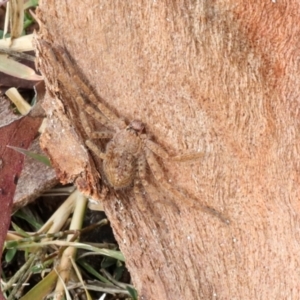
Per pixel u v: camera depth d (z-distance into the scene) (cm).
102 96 27
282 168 25
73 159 27
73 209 31
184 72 25
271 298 27
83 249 31
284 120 25
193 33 25
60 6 26
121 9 25
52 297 30
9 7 30
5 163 29
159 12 25
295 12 24
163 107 26
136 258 28
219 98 25
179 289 27
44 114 29
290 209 26
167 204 27
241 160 26
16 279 30
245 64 25
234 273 27
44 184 31
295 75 25
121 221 28
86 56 26
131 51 25
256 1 24
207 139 26
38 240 30
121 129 27
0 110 31
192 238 27
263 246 26
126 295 31
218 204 26
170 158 26
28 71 30
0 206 29
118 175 27
